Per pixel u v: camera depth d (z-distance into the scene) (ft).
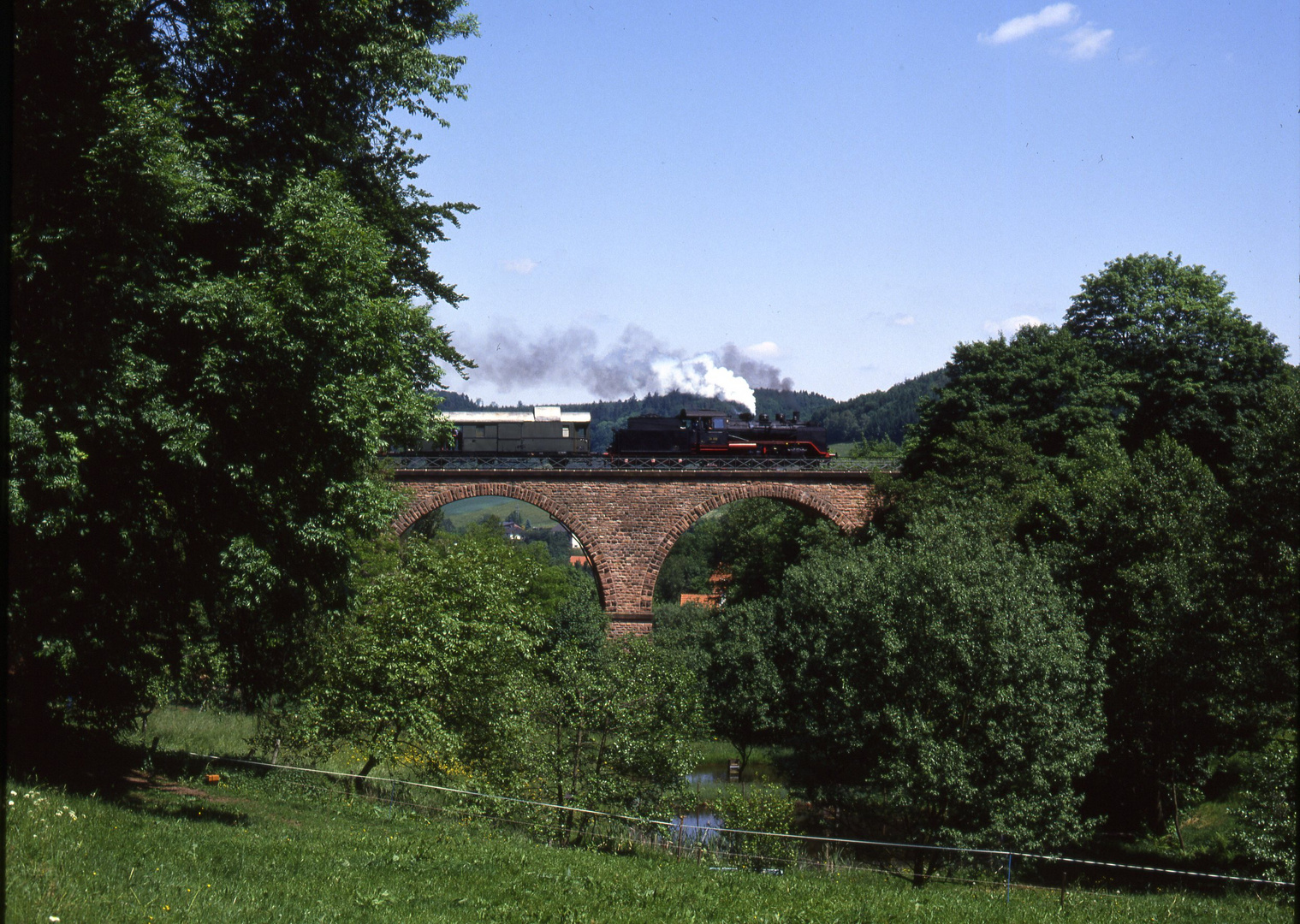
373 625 70.28
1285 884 55.72
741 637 128.88
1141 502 91.25
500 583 75.77
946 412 137.90
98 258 41.65
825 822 84.64
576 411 166.91
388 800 62.80
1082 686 71.97
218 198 45.70
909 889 49.01
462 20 64.03
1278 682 66.44
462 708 71.15
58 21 41.93
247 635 63.31
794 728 105.09
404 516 136.87
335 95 56.13
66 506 40.42
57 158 41.37
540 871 41.06
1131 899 50.11
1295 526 66.13
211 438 45.42
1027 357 136.46
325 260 46.78
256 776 65.31
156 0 47.62
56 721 53.47
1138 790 99.50
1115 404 136.98
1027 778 67.46
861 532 141.08
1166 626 81.15
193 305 43.96
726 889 41.22
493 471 140.67
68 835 31.37
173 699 95.66
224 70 52.06
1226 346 138.62
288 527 48.55
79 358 40.50
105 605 48.03
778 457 162.81
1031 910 42.45
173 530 50.57
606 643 75.10
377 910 29.91
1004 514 101.24
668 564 369.30
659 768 67.26
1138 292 146.72
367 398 48.91
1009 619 68.59
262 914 26.86
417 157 72.59
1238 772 100.32
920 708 70.44
